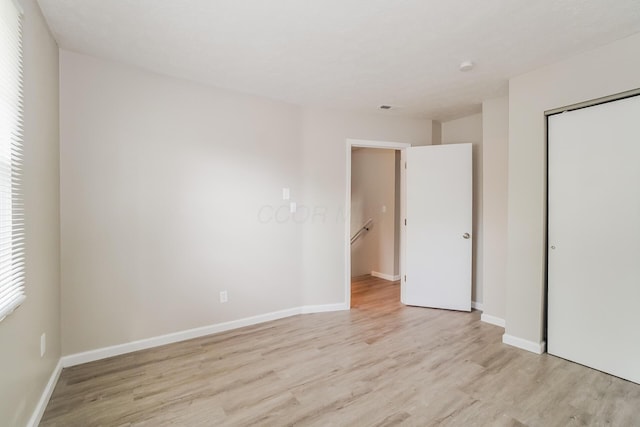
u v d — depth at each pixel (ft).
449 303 12.04
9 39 4.37
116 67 7.95
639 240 6.72
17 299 4.52
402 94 10.15
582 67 7.41
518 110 8.63
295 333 9.59
